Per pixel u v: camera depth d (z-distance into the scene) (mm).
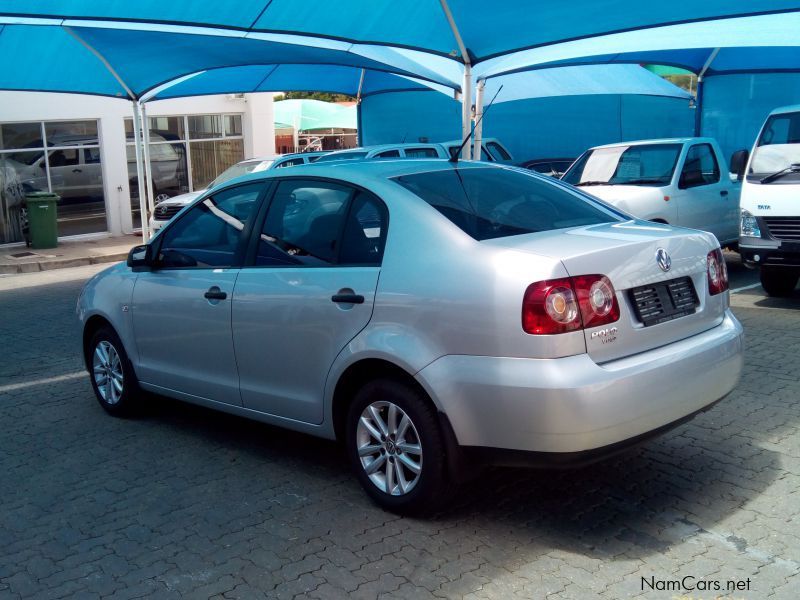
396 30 9648
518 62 10352
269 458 5355
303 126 28844
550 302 3703
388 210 4426
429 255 4148
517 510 4418
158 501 4738
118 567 3980
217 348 5219
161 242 5742
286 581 3781
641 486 4664
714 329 4441
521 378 3725
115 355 6266
